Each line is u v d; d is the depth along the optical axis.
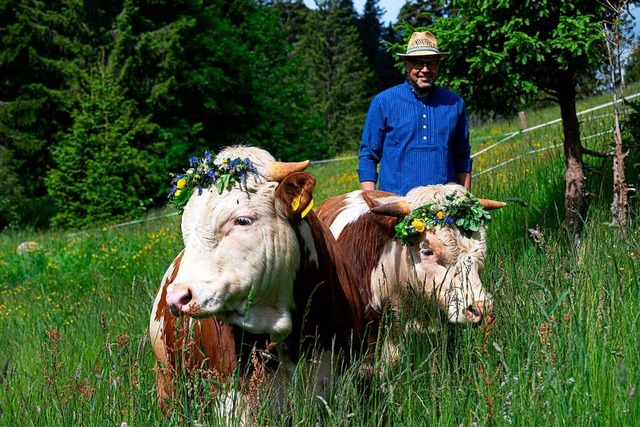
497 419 3.30
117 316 7.19
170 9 28.02
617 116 5.74
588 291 4.18
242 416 3.65
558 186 7.73
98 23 26.47
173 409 3.66
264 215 3.50
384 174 5.51
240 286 3.44
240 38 31.28
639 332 3.70
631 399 3.08
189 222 3.48
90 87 23.19
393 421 3.72
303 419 3.47
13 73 26.31
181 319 3.83
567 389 3.29
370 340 4.43
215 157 3.63
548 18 6.10
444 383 3.72
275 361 3.75
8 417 4.23
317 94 56.88
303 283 3.75
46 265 12.81
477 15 6.21
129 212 21.06
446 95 5.45
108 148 21.44
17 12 25.62
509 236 6.79
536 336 3.74
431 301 4.19
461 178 5.57
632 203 6.12
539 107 23.20
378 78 66.44
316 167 24.11
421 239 4.29
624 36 5.73
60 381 5.17
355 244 4.67
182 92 27.92
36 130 26.33
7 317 9.02
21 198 24.41
